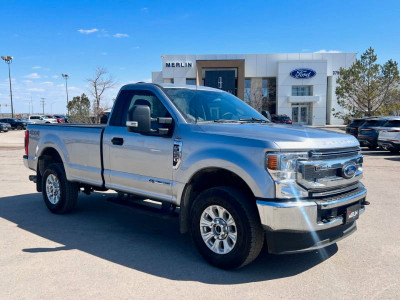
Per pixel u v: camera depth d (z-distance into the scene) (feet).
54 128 20.88
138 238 16.85
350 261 14.12
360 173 14.24
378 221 19.62
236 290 11.64
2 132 138.82
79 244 15.89
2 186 29.84
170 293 11.40
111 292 11.44
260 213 11.95
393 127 52.70
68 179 19.93
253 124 14.85
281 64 160.56
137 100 16.67
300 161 11.96
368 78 107.45
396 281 12.35
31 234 17.22
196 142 13.75
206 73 160.86
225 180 14.15
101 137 17.65
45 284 11.95
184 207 14.28
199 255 14.74
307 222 11.83
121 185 16.97
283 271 13.16
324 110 161.68
